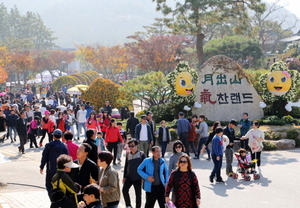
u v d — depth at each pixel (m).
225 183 11.12
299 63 43.56
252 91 21.52
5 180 11.48
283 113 21.09
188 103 20.86
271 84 20.78
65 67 98.56
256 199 9.48
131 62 58.47
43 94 56.47
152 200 7.71
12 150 16.89
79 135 21.39
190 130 14.87
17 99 34.34
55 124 17.73
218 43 50.91
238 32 29.00
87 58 64.31
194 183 6.61
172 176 6.69
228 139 11.78
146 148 13.45
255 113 21.41
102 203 6.76
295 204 9.05
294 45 63.53
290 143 17.17
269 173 12.30
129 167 8.38
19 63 65.25
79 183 7.08
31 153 16.12
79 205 5.78
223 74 21.33
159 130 14.62
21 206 8.59
